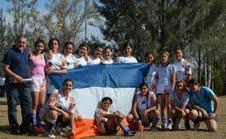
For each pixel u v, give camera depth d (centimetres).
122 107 1302
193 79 1292
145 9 3062
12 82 1143
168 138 1127
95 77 1263
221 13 3212
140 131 1236
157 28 3109
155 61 1603
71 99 1151
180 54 1342
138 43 3061
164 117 1309
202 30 3152
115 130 1178
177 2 3089
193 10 3086
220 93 5553
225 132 1252
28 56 1172
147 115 1262
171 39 3047
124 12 3091
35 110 1177
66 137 1116
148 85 1334
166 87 1309
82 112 1225
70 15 3703
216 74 5534
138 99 1267
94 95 1255
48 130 1125
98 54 1329
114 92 1291
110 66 1298
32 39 3459
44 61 1202
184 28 3134
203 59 4888
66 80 1144
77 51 1305
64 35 3650
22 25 3766
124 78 1311
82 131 1145
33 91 1173
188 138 1135
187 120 1298
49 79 1205
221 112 2000
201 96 1280
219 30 3962
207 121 1266
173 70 1309
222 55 5266
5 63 1130
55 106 1129
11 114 1152
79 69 1245
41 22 3622
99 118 1174
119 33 3166
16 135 1130
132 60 1352
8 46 4106
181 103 1282
